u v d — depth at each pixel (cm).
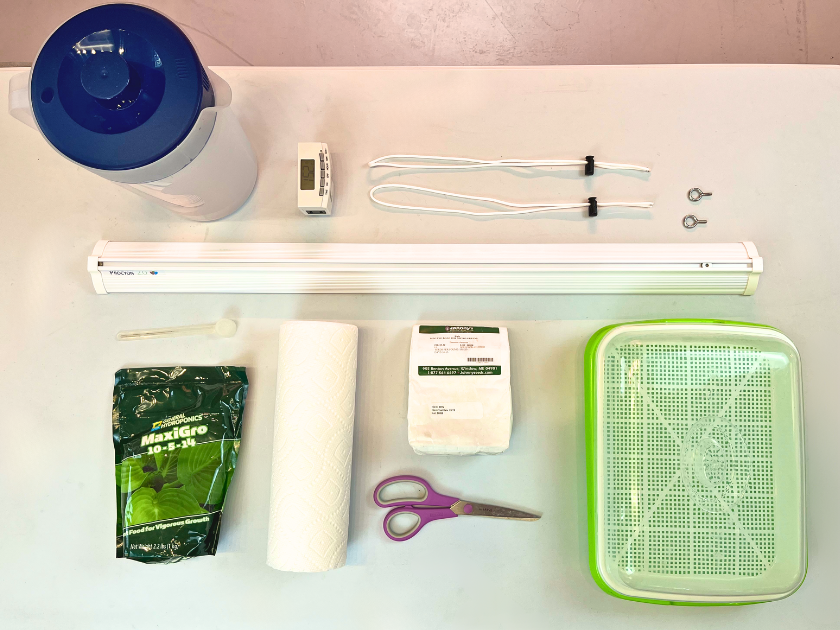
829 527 95
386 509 95
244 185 97
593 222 100
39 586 94
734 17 132
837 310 98
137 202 101
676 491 89
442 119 102
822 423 97
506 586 94
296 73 102
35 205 100
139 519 92
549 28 133
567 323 98
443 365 93
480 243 99
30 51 131
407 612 93
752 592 88
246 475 96
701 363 91
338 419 88
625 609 93
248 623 93
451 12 133
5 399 97
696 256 93
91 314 99
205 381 97
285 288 97
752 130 101
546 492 95
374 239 100
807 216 100
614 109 102
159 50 72
